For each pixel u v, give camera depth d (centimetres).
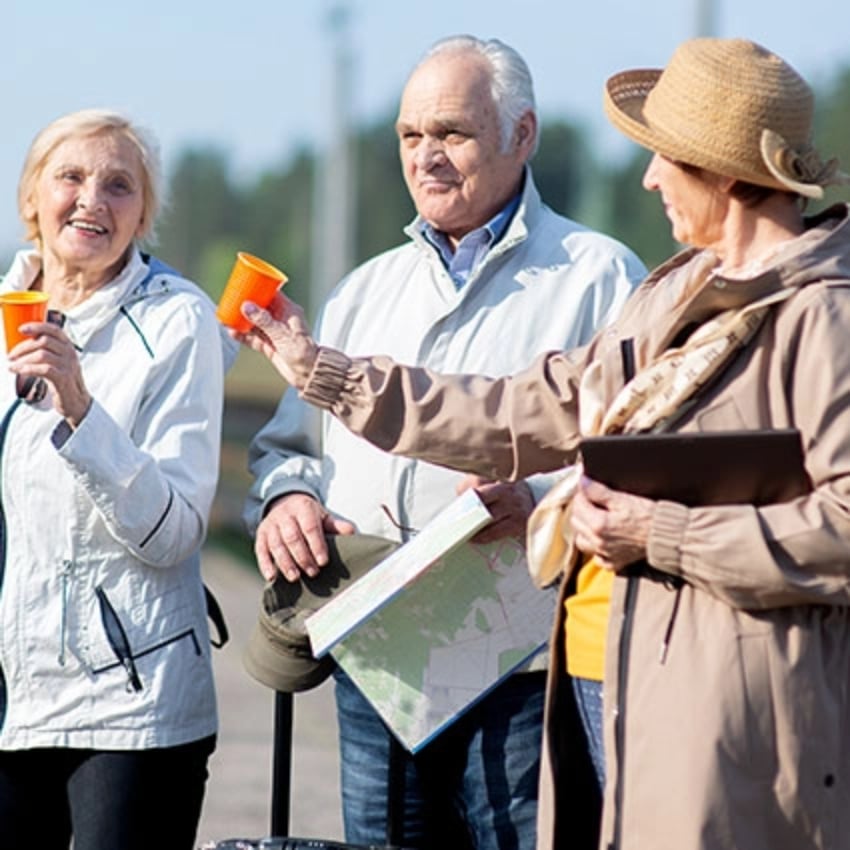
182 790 837
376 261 894
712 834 646
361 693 854
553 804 711
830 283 654
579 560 717
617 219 10750
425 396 777
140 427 837
